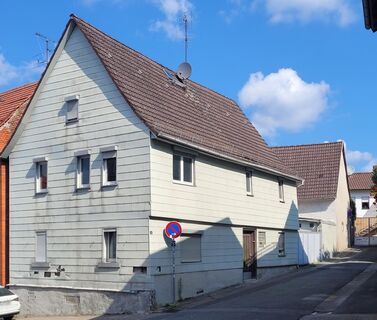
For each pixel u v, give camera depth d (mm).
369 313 15391
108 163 20531
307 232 33312
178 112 22750
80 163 21297
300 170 43656
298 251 31250
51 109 22219
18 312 19969
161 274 19375
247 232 25812
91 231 20516
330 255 38281
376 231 59000
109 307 19625
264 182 27469
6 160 23750
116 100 20375
